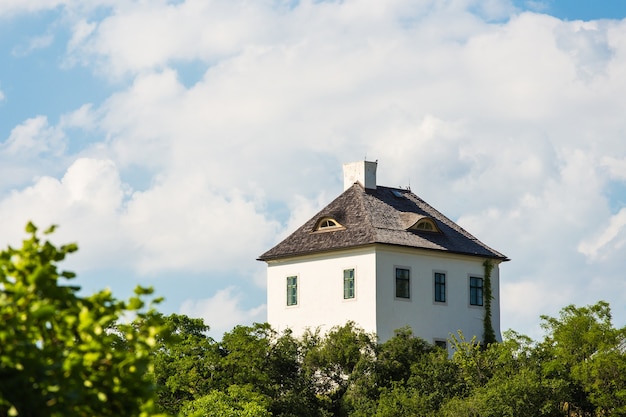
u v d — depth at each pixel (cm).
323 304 7175
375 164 7650
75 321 1143
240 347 5847
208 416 5044
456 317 7281
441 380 6088
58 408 1083
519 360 6119
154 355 5672
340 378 6362
